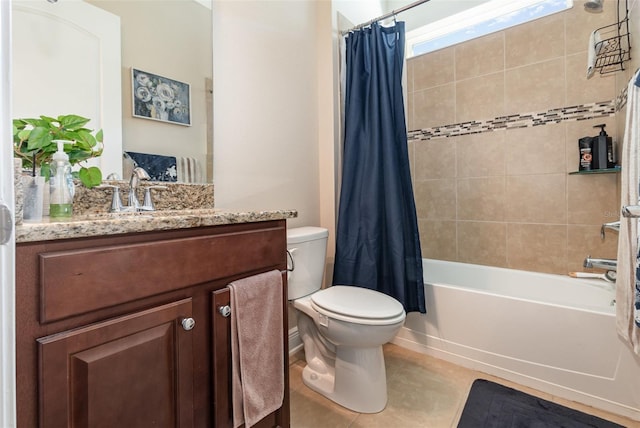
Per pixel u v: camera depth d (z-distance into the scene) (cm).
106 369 61
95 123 108
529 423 122
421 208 250
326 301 137
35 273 53
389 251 173
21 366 52
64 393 56
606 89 179
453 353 168
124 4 115
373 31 185
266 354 96
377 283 175
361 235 180
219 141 144
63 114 100
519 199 209
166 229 72
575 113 189
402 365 166
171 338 73
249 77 157
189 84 133
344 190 185
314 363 157
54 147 90
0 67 42
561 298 181
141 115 119
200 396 80
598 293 167
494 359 156
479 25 226
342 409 134
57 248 56
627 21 159
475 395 140
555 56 194
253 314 92
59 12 100
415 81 249
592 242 186
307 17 194
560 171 195
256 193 161
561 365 139
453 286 171
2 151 42
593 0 148
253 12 159
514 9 210
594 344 133
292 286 149
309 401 139
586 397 133
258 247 97
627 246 115
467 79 226
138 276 66
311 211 198
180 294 75
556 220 197
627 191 116
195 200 134
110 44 111
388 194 173
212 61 141
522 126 206
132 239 66
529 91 203
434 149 242
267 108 167
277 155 173
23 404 52
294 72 184
